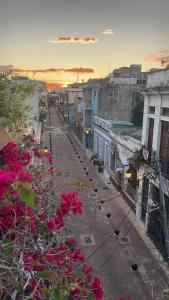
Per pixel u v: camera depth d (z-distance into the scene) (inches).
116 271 492.4
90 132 1385.3
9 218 137.9
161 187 466.3
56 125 2269.9
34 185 211.8
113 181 906.7
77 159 1219.2
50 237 166.7
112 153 940.6
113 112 1115.9
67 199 168.4
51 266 142.3
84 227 633.6
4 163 192.5
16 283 112.4
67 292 111.8
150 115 616.1
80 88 1690.5
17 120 352.5
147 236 603.2
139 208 660.7
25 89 374.0
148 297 434.6
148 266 506.9
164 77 566.3
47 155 380.2
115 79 1226.0
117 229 631.2
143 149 615.2
